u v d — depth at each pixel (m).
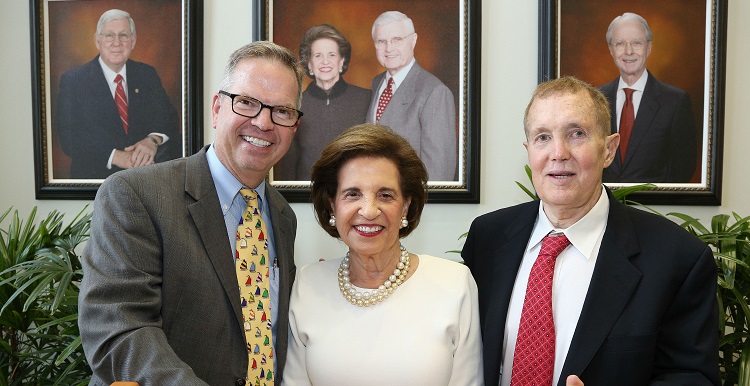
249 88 1.68
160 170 1.69
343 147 1.68
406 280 1.77
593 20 2.86
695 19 2.86
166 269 1.59
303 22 2.90
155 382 1.38
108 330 1.44
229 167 1.76
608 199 1.85
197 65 2.91
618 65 2.86
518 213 1.98
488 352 1.76
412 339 1.66
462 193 2.87
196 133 2.92
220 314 1.62
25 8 3.01
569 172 1.68
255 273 1.75
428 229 2.93
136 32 2.96
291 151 2.91
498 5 2.90
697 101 2.87
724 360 2.55
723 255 2.24
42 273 2.21
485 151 2.92
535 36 2.90
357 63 2.90
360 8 2.89
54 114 2.99
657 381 1.61
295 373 1.73
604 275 1.69
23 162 3.05
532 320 1.72
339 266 1.85
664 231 1.75
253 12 2.89
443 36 2.88
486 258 1.95
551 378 1.68
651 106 2.87
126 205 1.58
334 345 1.67
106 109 2.98
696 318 1.63
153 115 2.96
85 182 2.98
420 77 2.89
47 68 2.98
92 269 1.54
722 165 2.87
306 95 2.91
